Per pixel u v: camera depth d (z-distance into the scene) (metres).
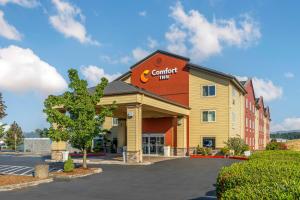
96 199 12.41
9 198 12.58
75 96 21.66
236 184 6.48
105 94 27.08
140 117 26.47
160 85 38.44
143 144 38.38
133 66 40.19
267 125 73.56
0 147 57.97
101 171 21.17
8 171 21.47
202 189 14.51
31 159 32.25
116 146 40.97
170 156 34.50
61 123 21.02
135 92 26.14
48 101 20.97
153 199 12.34
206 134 35.56
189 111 36.53
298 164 8.09
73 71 21.53
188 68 37.16
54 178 17.97
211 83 35.81
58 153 30.16
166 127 37.16
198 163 25.78
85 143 21.59
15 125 60.62
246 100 45.09
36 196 12.98
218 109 35.28
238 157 30.30
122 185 15.70
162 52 38.69
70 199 12.41
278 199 4.45
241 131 40.44
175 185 15.66
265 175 6.29
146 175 19.25
